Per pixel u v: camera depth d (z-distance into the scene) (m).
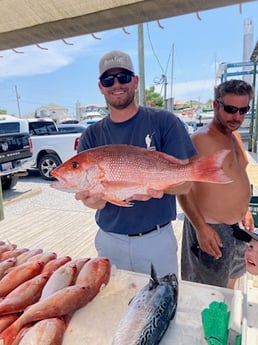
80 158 1.07
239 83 1.75
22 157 6.23
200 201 1.81
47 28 1.62
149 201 1.46
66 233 3.68
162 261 1.50
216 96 1.84
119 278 1.22
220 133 1.83
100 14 1.46
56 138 7.27
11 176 6.38
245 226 1.98
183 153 1.38
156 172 1.07
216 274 1.80
